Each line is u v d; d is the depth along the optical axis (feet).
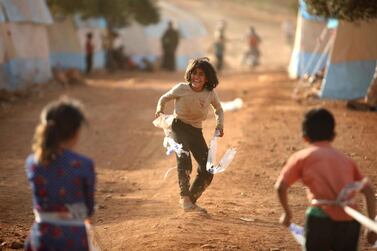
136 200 68.44
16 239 54.49
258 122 116.57
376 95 123.85
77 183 33.12
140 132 114.01
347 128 105.70
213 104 60.34
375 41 137.49
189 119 59.57
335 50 139.85
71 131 33.22
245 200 67.41
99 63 282.77
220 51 292.20
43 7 189.67
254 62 309.83
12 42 168.35
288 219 37.24
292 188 72.28
